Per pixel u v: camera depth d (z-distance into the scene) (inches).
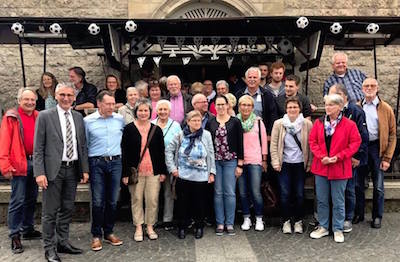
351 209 206.4
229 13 378.6
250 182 209.9
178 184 201.9
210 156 200.7
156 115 226.7
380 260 173.3
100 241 192.2
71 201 181.5
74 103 255.4
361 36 300.7
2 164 182.7
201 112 211.3
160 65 386.0
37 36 299.0
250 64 355.9
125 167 196.5
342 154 187.5
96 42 316.2
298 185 205.9
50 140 172.2
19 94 194.1
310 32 277.9
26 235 206.4
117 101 261.6
